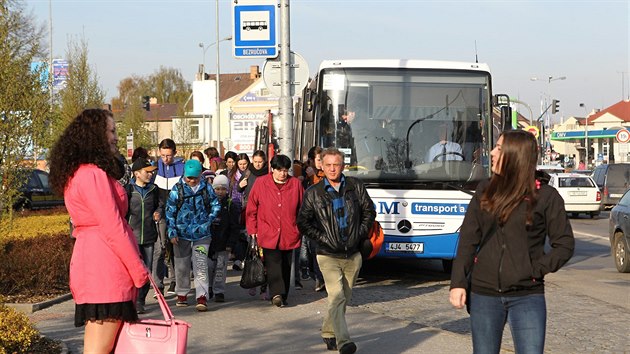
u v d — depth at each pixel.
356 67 13.88
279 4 13.88
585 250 20.50
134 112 60.22
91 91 32.62
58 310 10.85
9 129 12.88
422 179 13.53
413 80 13.85
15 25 13.52
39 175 33.25
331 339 8.40
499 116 14.38
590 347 8.61
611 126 114.25
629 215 15.17
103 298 5.03
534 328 4.96
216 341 8.85
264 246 10.95
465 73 13.91
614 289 13.28
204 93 47.03
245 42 13.87
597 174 36.84
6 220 13.43
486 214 5.06
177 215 10.91
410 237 13.45
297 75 13.75
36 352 7.80
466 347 8.50
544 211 5.00
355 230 8.27
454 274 5.11
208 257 11.55
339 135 13.77
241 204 13.38
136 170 10.77
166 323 5.18
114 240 5.03
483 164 13.69
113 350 5.22
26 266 12.01
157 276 11.86
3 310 7.84
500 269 4.98
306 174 14.13
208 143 63.72
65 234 16.14
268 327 9.67
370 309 11.17
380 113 13.80
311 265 13.68
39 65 13.62
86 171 5.09
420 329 9.46
